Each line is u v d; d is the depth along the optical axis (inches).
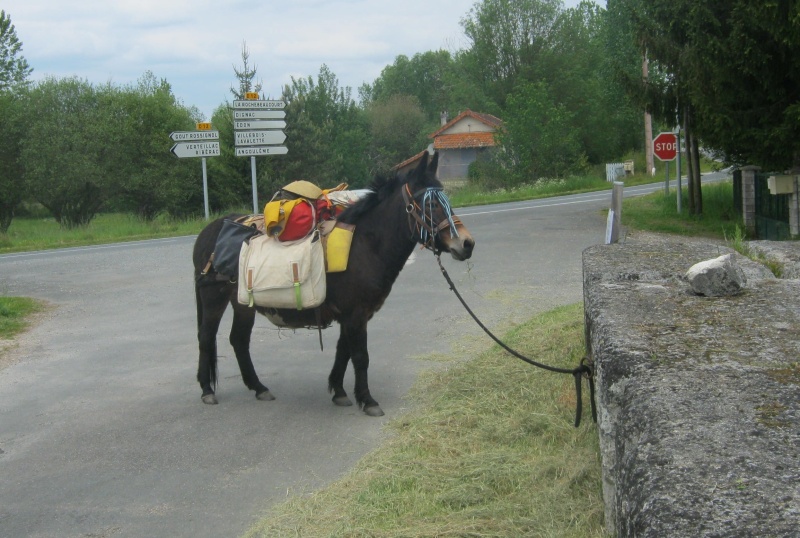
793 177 570.3
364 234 247.4
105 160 1445.6
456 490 182.4
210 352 274.7
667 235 698.8
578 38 2417.6
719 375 119.8
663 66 762.2
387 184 245.3
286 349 347.6
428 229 236.5
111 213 1692.9
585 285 240.4
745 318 155.0
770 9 547.5
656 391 114.2
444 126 2564.0
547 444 206.7
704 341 139.4
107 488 203.3
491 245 649.0
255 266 246.4
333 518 177.5
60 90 1533.0
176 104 1563.7
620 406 125.1
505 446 209.3
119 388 296.0
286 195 255.6
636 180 1667.1
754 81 612.7
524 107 1750.7
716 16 624.1
